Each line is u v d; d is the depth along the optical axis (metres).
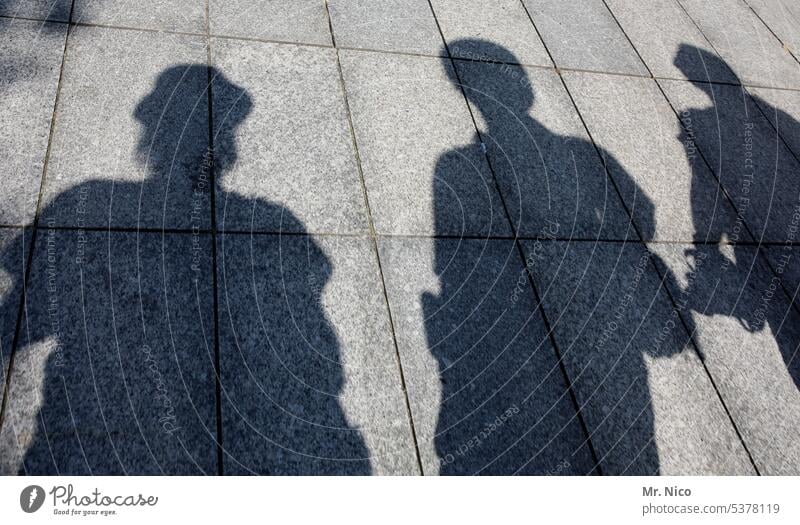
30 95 3.31
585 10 5.24
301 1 4.40
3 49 3.45
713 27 5.59
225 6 4.16
